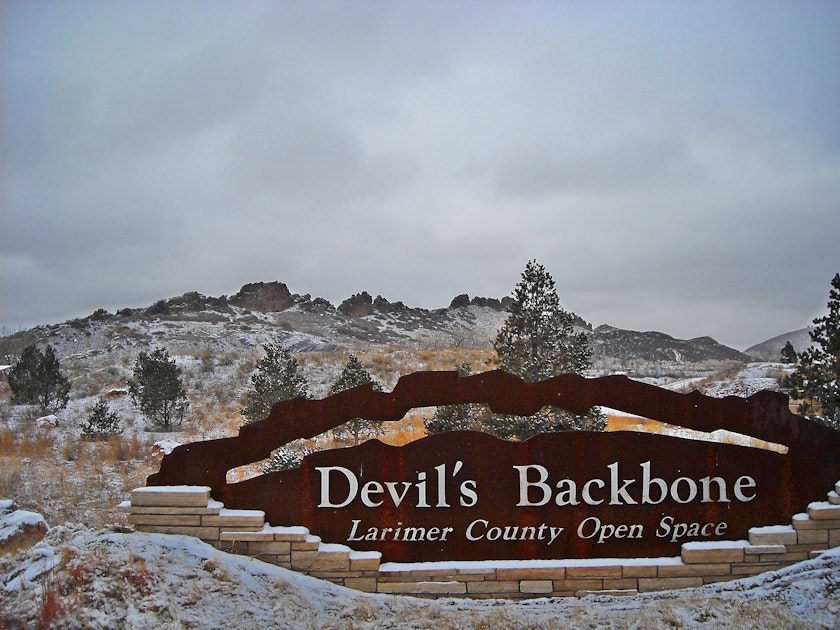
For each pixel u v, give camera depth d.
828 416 13.74
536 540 8.11
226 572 7.20
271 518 8.07
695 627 6.61
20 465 16.38
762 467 8.26
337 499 8.10
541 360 15.30
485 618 6.93
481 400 8.32
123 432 22.20
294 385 20.05
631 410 8.34
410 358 37.62
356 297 85.69
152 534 7.79
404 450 8.15
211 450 8.15
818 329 14.34
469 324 83.12
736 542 8.09
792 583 7.43
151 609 6.44
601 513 8.16
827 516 8.01
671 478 8.21
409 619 6.94
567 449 8.20
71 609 6.18
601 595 7.78
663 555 8.15
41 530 8.88
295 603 7.05
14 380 26.81
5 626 5.95
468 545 8.09
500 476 8.15
